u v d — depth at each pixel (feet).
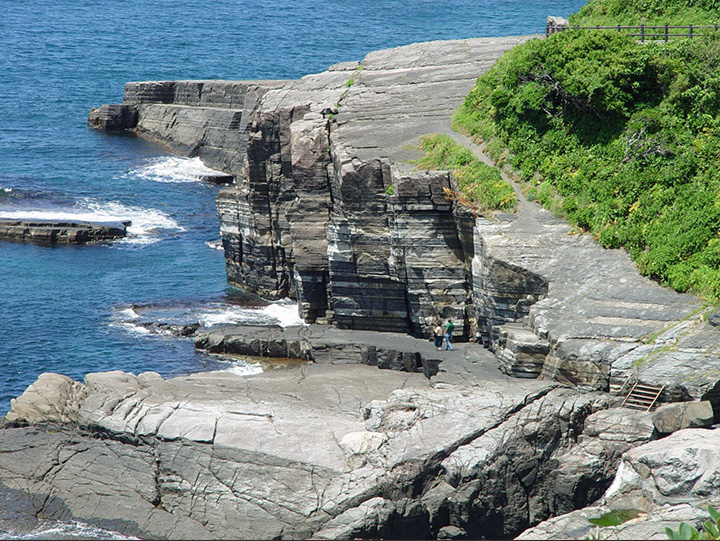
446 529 162.40
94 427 178.91
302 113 262.88
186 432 172.14
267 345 232.53
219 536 158.71
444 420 169.48
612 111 221.25
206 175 416.26
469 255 218.38
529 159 226.17
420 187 217.97
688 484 148.05
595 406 171.53
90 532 160.97
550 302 191.52
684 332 178.09
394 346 218.79
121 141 482.28
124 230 333.62
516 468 166.09
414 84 283.18
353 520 157.07
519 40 312.29
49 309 265.54
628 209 206.08
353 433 168.86
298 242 246.88
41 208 358.84
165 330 250.57
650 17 280.10
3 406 209.15
